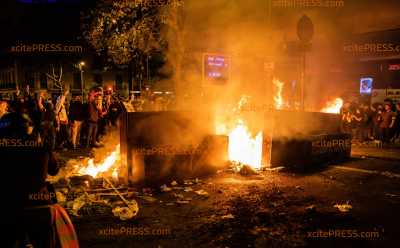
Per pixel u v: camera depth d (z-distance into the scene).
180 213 5.13
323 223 4.71
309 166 8.42
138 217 4.97
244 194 6.08
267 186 6.60
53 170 3.20
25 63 26.27
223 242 4.11
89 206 5.36
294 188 6.46
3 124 2.93
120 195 5.96
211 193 6.16
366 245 4.04
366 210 5.25
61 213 3.03
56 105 11.43
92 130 11.48
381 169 8.16
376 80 18.70
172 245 4.04
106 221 4.82
